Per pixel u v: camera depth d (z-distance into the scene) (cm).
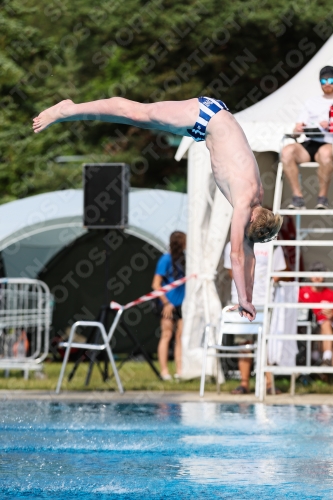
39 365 2508
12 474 998
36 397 1950
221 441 1267
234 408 1717
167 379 2467
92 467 1049
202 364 2234
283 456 1134
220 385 2270
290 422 1483
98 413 1630
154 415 1595
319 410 1681
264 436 1321
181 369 2489
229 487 919
